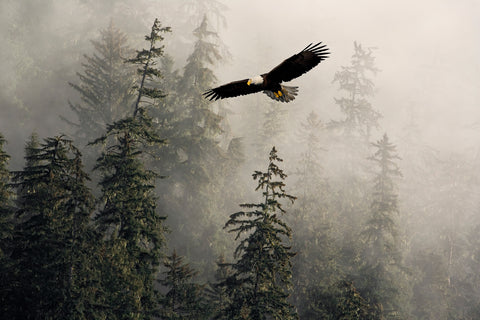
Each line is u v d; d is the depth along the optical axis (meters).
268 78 5.00
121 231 19.61
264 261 20.50
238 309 20.33
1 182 18.95
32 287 17.53
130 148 21.09
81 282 17.78
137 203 19.36
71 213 17.98
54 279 17.47
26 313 17.31
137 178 20.08
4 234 18.45
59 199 17.70
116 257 18.02
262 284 20.86
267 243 20.83
